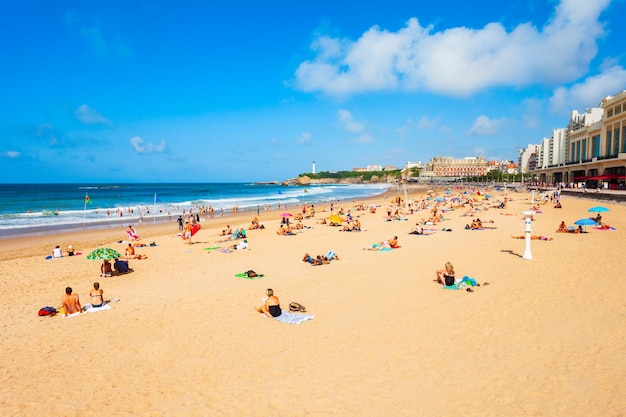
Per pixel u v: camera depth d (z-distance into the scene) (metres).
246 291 12.82
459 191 96.94
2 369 7.53
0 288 14.10
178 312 10.79
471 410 5.78
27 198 83.56
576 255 16.45
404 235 24.97
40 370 7.46
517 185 101.44
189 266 17.31
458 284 12.32
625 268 13.81
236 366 7.45
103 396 6.46
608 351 7.50
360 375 6.93
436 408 5.85
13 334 9.40
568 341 8.04
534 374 6.77
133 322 10.02
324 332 9.05
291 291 12.65
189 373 7.21
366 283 13.34
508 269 14.59
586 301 10.48
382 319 9.76
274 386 6.65
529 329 8.74
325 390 6.46
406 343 8.24
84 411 6.03
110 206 61.97
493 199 57.03
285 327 9.43
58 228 34.22
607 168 63.28
